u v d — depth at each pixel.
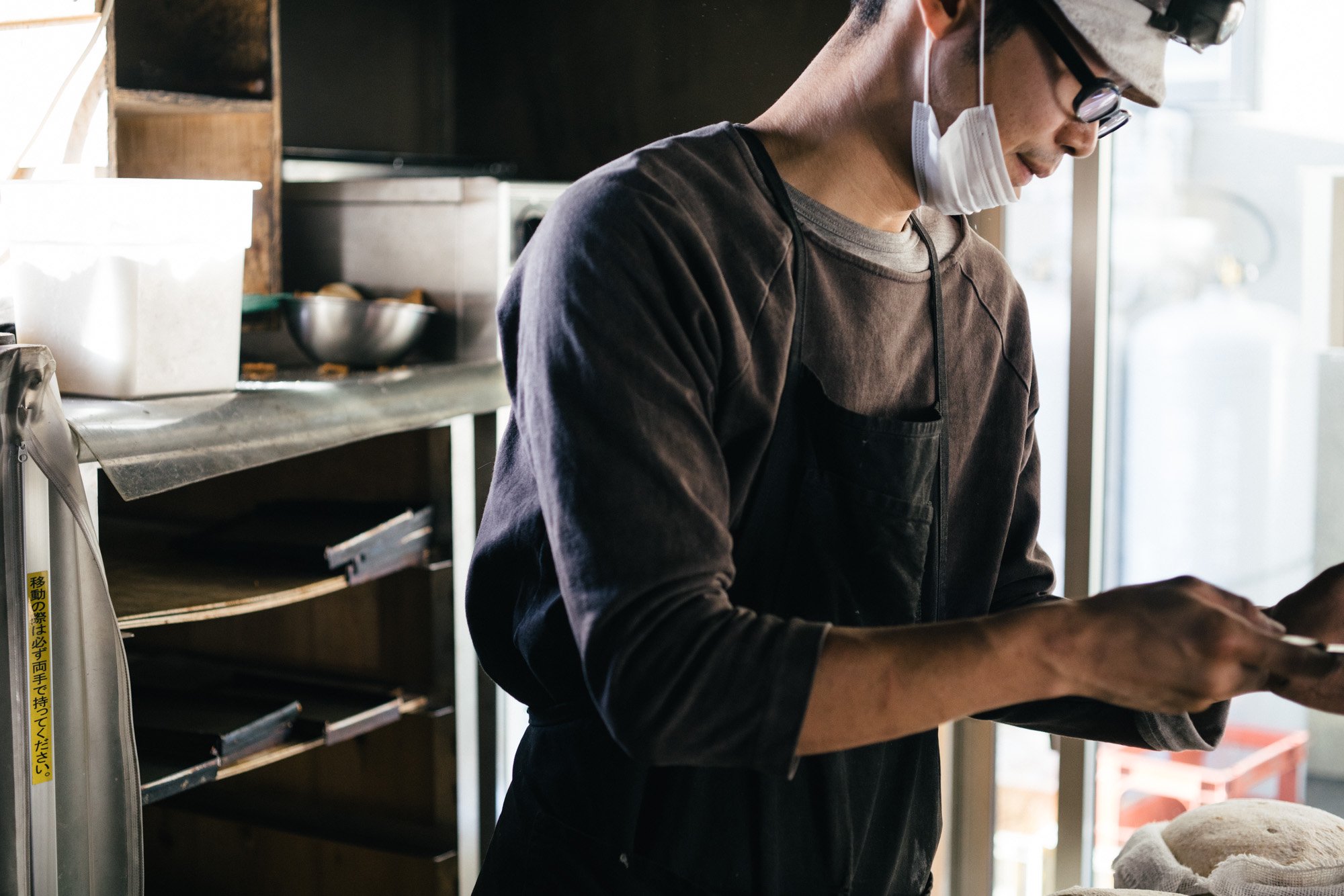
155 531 2.18
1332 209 2.48
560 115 2.79
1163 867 1.39
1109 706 1.09
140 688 2.00
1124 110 0.94
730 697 0.76
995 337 1.17
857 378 1.02
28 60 1.79
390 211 2.35
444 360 2.33
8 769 1.32
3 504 1.30
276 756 1.85
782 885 1.03
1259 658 0.71
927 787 1.16
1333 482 2.58
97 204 1.54
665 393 0.83
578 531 0.80
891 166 1.00
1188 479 2.69
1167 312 2.65
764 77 2.52
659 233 0.87
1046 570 1.22
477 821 2.20
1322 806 2.65
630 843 1.00
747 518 0.99
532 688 1.09
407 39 2.84
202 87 2.18
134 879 1.40
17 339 1.64
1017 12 0.88
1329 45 2.43
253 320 2.16
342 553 1.90
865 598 1.04
